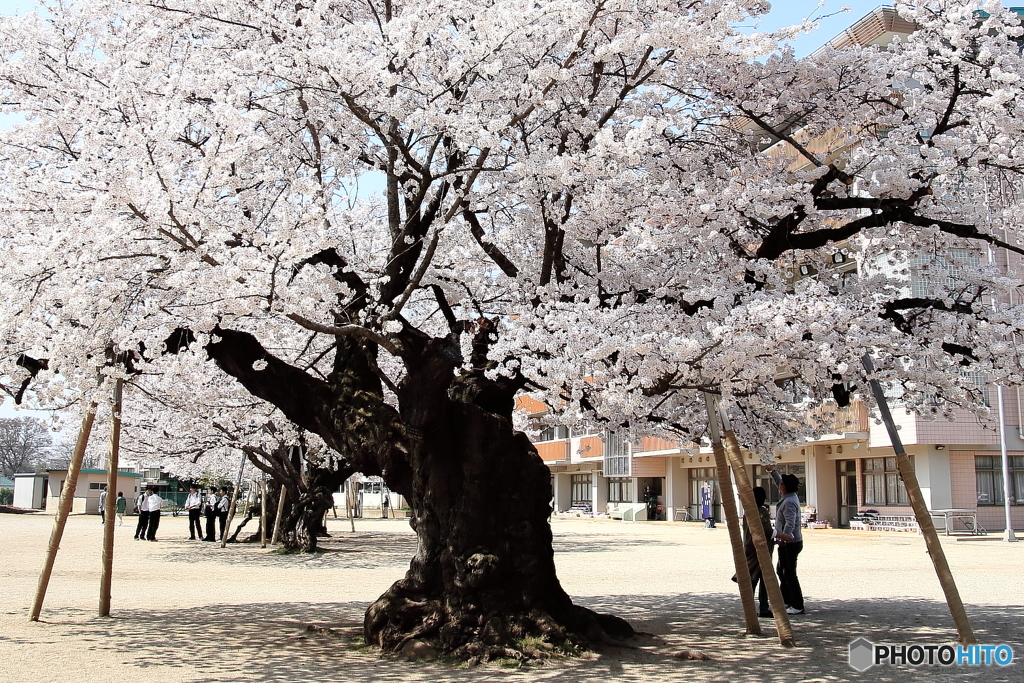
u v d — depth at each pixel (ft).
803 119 29.99
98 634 30.01
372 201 38.81
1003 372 26.40
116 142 23.32
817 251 31.78
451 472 26.91
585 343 22.39
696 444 35.78
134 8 26.71
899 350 24.77
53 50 26.89
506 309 32.55
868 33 53.31
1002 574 51.24
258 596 41.32
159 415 63.52
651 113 29.04
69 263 22.39
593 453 152.87
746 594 30.48
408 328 27.94
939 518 86.99
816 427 33.81
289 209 22.06
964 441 86.28
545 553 27.25
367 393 28.99
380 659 25.45
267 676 23.09
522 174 24.26
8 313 22.90
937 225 27.45
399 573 53.67
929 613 35.58
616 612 36.52
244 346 29.50
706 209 24.30
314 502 71.51
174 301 25.45
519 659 24.54
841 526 104.06
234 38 26.86
